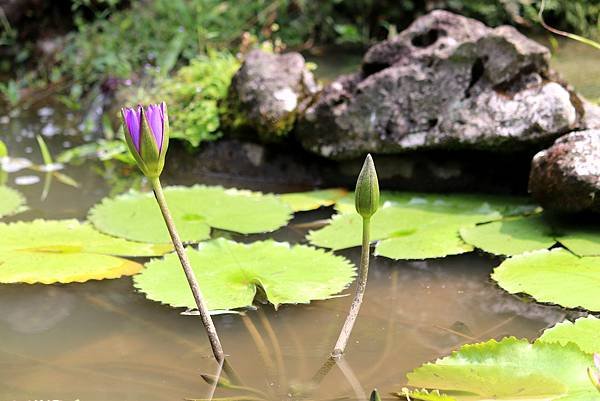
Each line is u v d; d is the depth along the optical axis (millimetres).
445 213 2209
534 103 2285
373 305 1698
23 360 1486
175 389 1365
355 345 1511
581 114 2297
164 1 4039
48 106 3688
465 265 1911
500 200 2346
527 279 1729
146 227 2125
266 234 2143
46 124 3465
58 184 2676
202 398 1330
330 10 4141
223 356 1448
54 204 2453
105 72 3703
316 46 4070
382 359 1449
